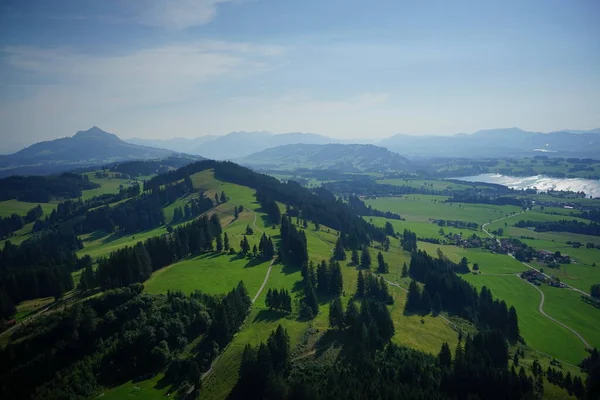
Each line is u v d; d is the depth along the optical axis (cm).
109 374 10206
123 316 11531
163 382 10031
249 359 9638
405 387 9688
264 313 12975
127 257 14888
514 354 13812
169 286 14138
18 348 10306
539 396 10919
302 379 9612
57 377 9869
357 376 10012
